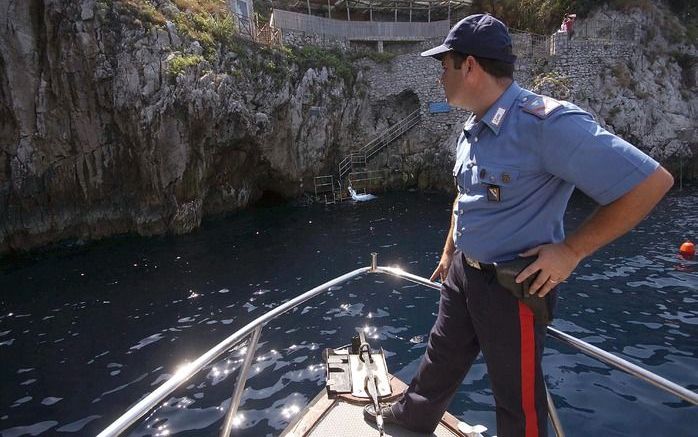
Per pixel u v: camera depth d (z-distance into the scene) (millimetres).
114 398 5953
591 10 24094
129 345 7387
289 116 19938
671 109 21828
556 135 1490
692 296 8445
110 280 10812
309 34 23125
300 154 20875
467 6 27125
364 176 23109
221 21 18234
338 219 17062
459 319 2129
